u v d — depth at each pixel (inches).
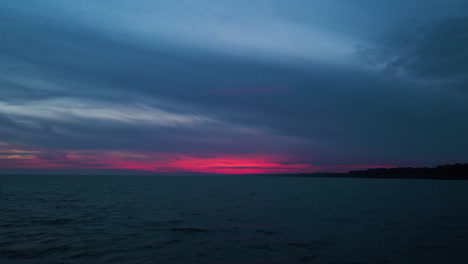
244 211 1153.4
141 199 1675.7
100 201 1521.9
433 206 1355.8
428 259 518.9
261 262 503.8
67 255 535.2
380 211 1161.4
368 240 655.1
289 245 613.0
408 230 768.3
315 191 2689.5
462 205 1398.9
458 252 560.4
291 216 1017.5
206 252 561.3
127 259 514.9
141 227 794.8
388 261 509.0
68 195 1920.5
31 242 622.8
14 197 1711.4
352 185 4288.9
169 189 2888.8
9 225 808.9
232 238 676.7
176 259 517.3
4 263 488.7
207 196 1978.3
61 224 828.6
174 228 786.2
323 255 544.7
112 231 739.4
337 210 1195.3
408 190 2842.0
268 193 2375.7
